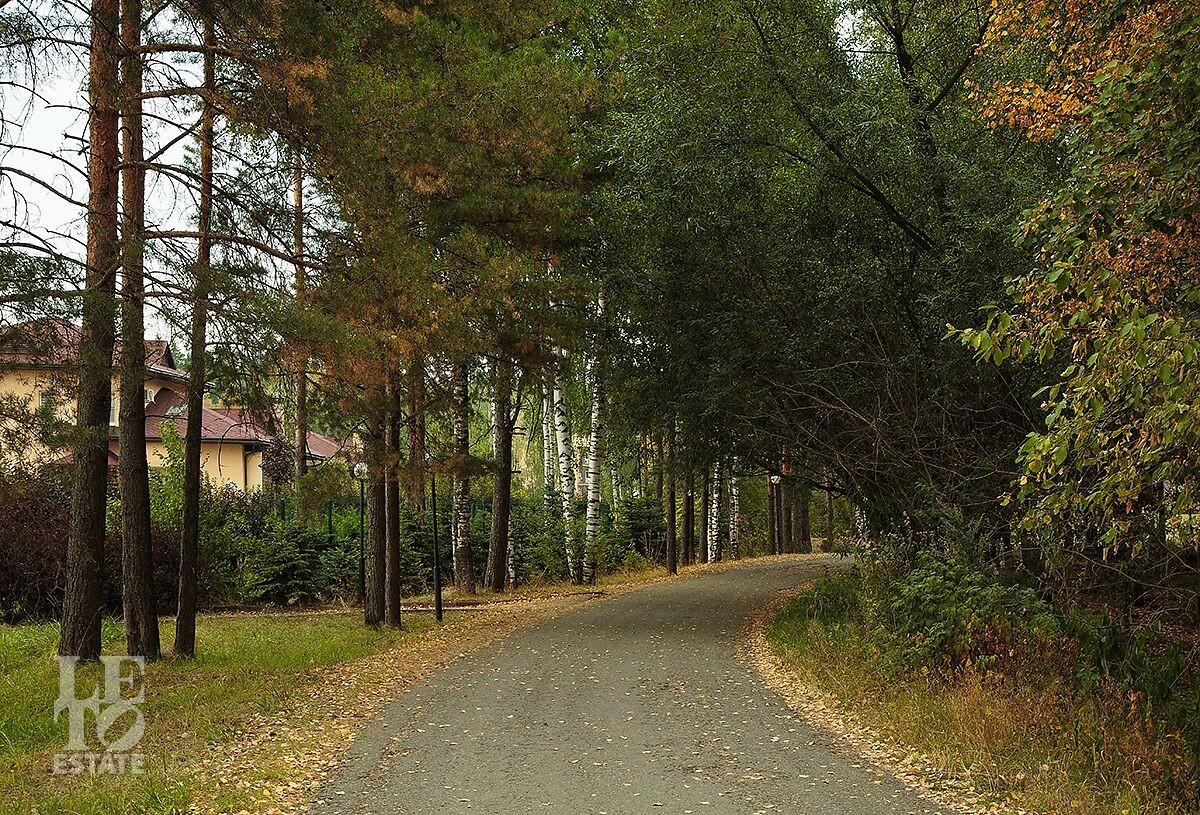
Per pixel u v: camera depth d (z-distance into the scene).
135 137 12.36
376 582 18.14
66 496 20.25
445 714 10.05
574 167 17.05
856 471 15.98
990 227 12.51
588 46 19.08
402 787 7.32
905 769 7.66
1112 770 7.51
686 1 14.76
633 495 38.03
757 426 16.78
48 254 9.43
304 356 10.96
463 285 13.86
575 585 27.20
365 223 11.95
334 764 8.05
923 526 14.30
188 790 7.22
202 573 21.89
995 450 13.74
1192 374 5.58
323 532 25.59
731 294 16.08
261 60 11.12
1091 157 7.11
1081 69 7.62
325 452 43.59
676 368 17.19
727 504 43.91
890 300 14.93
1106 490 6.54
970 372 13.53
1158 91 6.31
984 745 7.96
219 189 11.74
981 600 10.61
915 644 10.91
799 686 11.37
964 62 14.36
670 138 14.68
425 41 13.40
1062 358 11.52
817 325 15.37
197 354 10.98
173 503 21.64
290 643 15.73
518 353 16.61
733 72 14.30
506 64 14.40
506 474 25.95
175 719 9.80
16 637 15.80
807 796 6.96
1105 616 10.27
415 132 12.47
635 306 17.39
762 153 15.00
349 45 12.02
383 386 15.44
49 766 8.17
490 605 22.36
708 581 26.86
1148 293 6.45
